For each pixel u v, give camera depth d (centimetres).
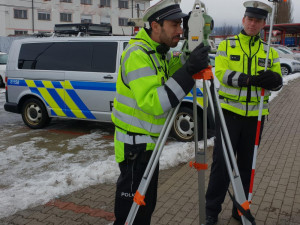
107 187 401
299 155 493
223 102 277
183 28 196
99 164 454
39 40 687
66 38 658
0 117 842
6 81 715
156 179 216
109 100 606
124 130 205
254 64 268
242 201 194
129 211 211
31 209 349
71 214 338
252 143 283
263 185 386
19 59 698
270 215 319
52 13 3925
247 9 265
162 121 203
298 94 1132
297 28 2727
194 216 322
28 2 3769
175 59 218
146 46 196
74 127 722
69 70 639
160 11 191
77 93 634
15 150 562
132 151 202
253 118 276
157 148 192
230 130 278
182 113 565
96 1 4156
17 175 454
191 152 504
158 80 190
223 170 267
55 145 591
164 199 359
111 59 607
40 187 398
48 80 662
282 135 614
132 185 207
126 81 200
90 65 623
